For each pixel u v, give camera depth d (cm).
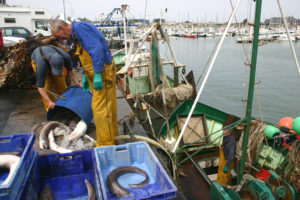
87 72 324
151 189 255
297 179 430
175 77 1023
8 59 703
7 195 198
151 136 644
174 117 683
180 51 5172
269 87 2144
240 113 1603
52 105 415
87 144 375
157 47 832
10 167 258
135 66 1163
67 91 451
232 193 363
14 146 294
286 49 5241
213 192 356
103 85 326
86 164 309
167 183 241
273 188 384
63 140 373
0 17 2300
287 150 544
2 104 598
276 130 560
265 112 1597
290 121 621
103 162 297
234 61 3681
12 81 725
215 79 2498
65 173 303
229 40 9119
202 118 680
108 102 338
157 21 834
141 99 851
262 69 2958
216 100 1861
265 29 9162
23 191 226
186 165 600
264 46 6044
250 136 579
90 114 422
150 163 293
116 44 2578
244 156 453
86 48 294
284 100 1805
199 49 5656
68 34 318
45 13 2405
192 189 515
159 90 886
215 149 680
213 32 11588
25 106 584
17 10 2317
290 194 387
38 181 280
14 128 456
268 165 588
